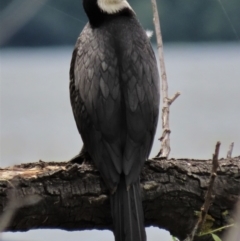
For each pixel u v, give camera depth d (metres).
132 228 7.18
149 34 9.14
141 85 8.06
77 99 8.34
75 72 8.52
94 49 8.31
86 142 8.05
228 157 7.98
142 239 7.13
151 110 8.05
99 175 7.52
